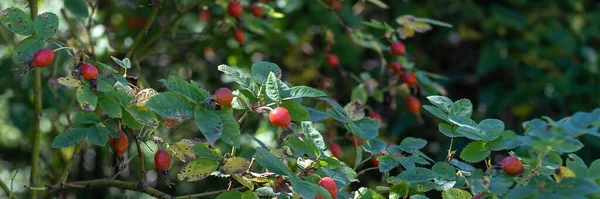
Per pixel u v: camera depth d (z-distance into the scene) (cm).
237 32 159
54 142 115
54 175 159
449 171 117
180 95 109
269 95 110
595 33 239
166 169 116
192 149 112
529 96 231
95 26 164
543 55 233
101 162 193
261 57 217
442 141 224
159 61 195
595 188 105
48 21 116
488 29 232
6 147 237
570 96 235
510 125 238
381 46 155
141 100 111
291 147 113
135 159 185
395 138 208
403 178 116
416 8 229
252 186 111
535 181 107
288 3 205
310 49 215
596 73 234
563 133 105
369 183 186
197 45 190
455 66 243
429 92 157
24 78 188
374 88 153
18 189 232
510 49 232
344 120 122
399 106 212
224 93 110
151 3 142
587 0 251
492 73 236
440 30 233
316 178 114
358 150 123
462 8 231
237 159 111
